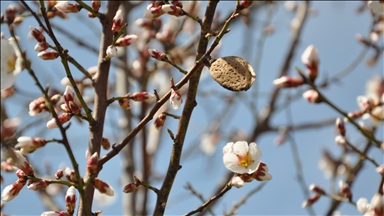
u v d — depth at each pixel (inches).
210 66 36.9
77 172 36.0
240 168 37.9
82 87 43.6
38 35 38.9
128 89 57.7
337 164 51.1
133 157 56.4
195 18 38.8
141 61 56.5
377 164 43.9
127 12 60.0
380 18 53.9
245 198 46.0
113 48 39.4
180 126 38.4
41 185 37.1
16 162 36.9
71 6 40.1
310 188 45.9
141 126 38.0
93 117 39.6
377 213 41.3
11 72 36.0
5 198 37.2
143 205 54.1
